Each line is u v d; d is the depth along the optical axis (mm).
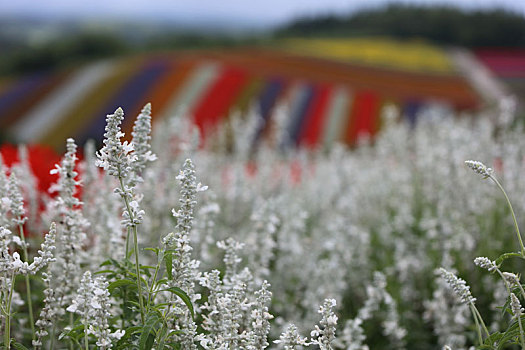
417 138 9898
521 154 7371
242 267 5023
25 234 5141
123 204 4793
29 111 33844
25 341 4102
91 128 30781
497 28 58844
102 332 2902
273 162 9648
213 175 8078
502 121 7812
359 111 32469
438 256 5969
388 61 50281
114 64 41031
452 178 6742
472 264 5578
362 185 8516
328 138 28125
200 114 30984
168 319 2975
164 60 41250
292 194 8367
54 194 6125
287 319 5215
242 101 33438
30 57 54875
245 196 7074
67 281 3637
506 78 45531
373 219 8125
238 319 3320
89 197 5094
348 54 53250
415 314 5477
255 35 77250
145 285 3256
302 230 6359
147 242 5281
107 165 2861
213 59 43469
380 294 4848
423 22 63812
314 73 42000
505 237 6574
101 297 2895
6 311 3023
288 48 57688
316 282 5461
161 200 5797
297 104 33312
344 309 5488
